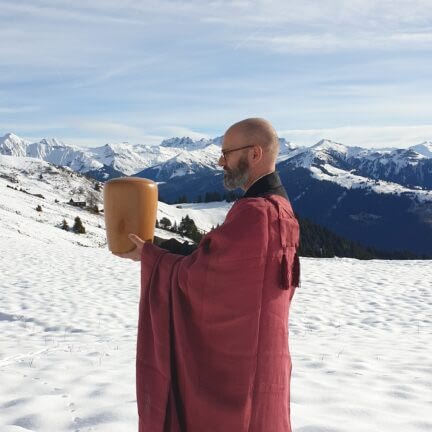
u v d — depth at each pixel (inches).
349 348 319.6
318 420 169.3
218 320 83.7
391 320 462.0
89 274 713.0
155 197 88.7
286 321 90.0
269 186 88.2
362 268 877.8
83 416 171.2
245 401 84.5
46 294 543.2
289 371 93.0
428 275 770.8
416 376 237.6
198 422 86.0
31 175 6860.2
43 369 240.1
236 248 82.0
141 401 90.9
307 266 898.1
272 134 88.8
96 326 407.2
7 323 420.8
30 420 166.6
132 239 87.8
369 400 197.5
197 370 85.5
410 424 171.3
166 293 87.2
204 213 6604.3
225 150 90.1
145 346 90.8
